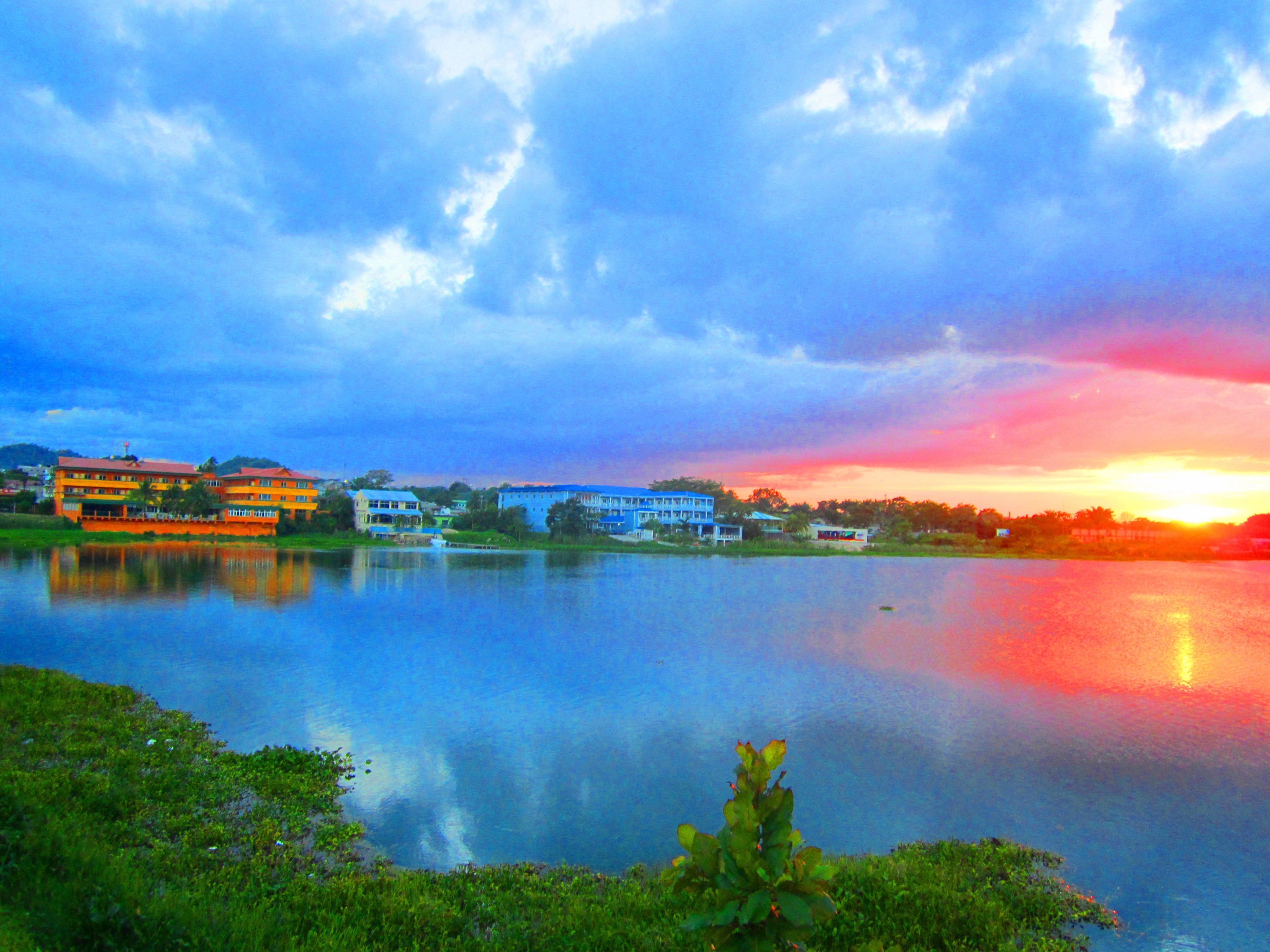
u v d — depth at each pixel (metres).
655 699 27.56
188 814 15.34
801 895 5.71
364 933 10.58
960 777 20.06
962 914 12.00
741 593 65.56
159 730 21.17
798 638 41.78
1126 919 13.05
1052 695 29.28
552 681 29.98
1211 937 12.55
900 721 25.22
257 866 13.03
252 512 121.31
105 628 39.72
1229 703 28.47
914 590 72.56
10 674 26.17
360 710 25.09
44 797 14.71
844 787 19.20
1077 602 64.44
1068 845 16.06
